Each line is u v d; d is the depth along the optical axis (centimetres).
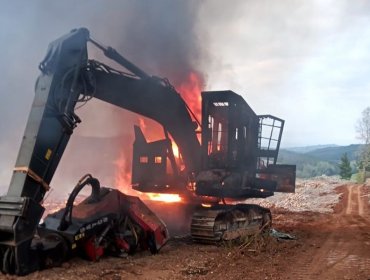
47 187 881
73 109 946
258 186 1428
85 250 941
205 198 1391
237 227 1323
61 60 917
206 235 1220
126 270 899
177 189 1363
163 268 940
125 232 1024
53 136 893
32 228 806
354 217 2403
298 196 3738
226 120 1355
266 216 1524
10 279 774
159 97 1244
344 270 1034
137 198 1081
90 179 955
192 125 1366
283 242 1392
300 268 1034
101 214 966
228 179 1300
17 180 837
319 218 2334
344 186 4947
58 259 877
